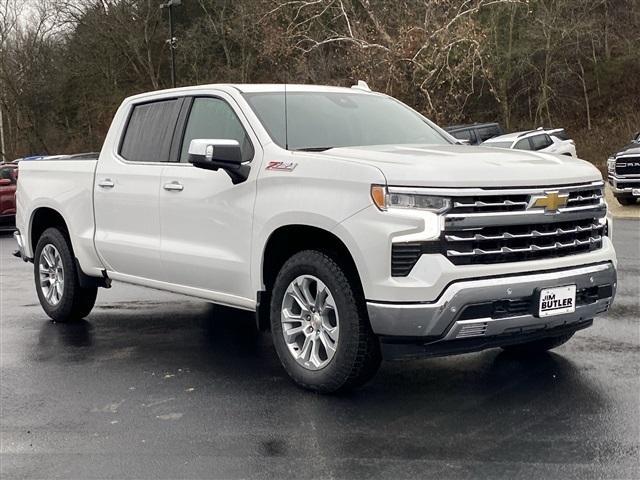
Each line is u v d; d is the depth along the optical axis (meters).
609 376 5.42
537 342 5.90
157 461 4.09
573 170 5.08
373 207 4.59
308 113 5.88
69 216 7.16
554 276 4.77
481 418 4.62
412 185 4.52
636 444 4.18
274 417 4.72
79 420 4.75
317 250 5.05
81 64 50.88
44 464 4.08
